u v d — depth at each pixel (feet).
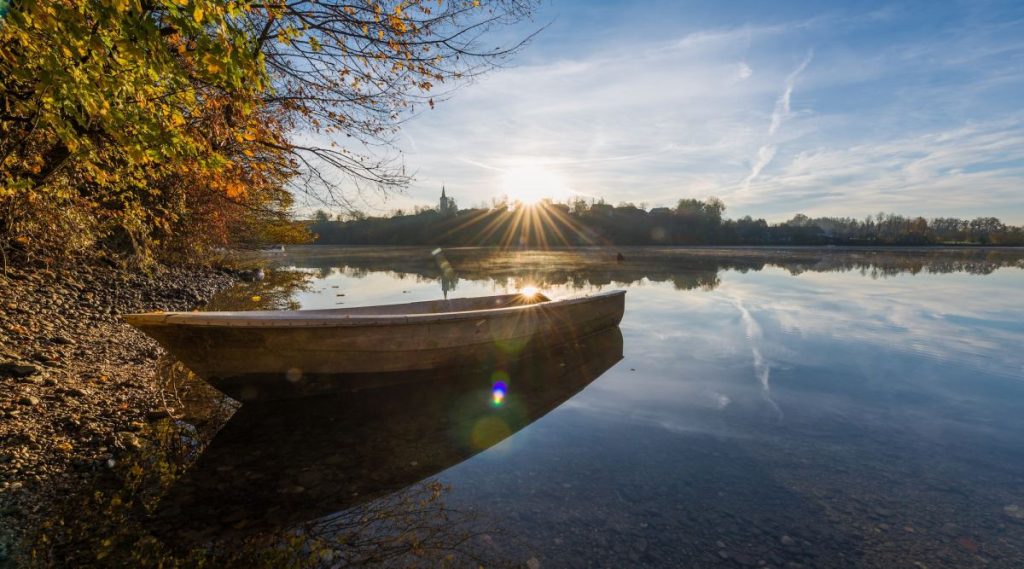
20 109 12.69
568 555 9.86
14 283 26.63
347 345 17.83
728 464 14.12
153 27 9.61
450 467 13.65
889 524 11.14
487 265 102.01
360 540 10.16
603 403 19.25
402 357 19.26
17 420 12.87
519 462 14.07
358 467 13.44
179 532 10.06
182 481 12.09
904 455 14.76
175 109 12.58
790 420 17.51
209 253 57.67
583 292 52.90
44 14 9.02
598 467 13.82
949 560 9.89
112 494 11.19
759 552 10.06
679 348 27.96
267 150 22.48
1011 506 11.93
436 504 11.68
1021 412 18.26
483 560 9.62
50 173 17.83
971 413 18.15
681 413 18.21
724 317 37.50
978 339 29.84
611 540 10.39
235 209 44.34
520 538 10.39
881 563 9.75
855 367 24.12
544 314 25.02
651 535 10.59
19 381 15.02
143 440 13.80
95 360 19.29
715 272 82.48
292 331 16.72
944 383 21.61
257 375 17.01
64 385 15.67
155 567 8.95
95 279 35.01
